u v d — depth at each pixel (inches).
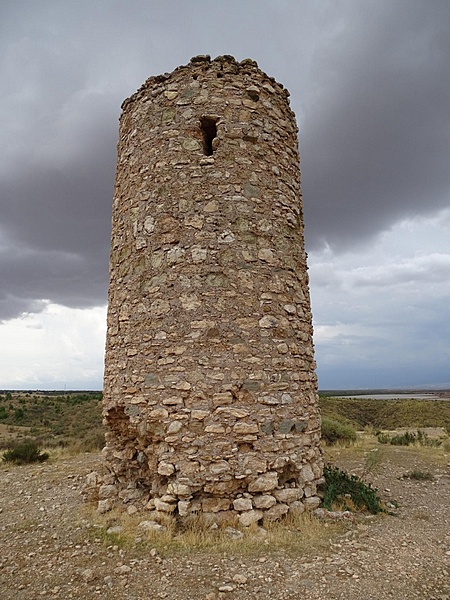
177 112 303.4
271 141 311.0
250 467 247.3
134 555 202.8
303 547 210.1
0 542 227.3
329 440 618.2
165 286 277.9
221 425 250.8
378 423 1470.2
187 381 258.7
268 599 164.1
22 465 470.6
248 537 221.0
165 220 288.0
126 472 292.0
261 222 291.4
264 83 318.7
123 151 333.7
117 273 314.3
